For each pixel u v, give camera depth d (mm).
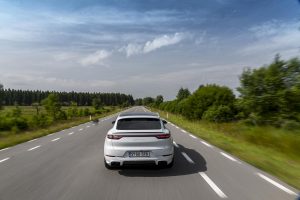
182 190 6398
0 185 6910
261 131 16266
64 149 12594
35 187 6723
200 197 5910
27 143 14922
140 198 5867
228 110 26562
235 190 6387
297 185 6816
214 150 11953
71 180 7324
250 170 8297
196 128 22516
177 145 13438
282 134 14914
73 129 23688
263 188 6523
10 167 8914
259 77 20109
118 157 7836
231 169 8438
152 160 7809
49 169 8602
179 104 45188
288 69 19500
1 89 47719
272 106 19859
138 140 7836
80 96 192000
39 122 27781
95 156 10781
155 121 8508
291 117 19031
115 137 7898
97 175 7828
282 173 8039
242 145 13703
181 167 8727
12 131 21453
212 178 7414
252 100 20125
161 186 6727
